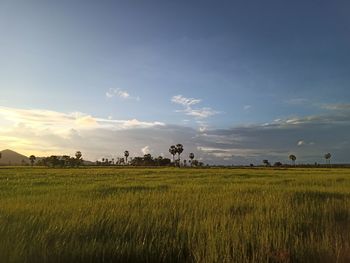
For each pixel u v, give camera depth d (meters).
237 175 46.06
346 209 13.35
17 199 16.08
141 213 11.79
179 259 7.71
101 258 7.57
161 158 161.88
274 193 18.33
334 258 7.66
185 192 19.73
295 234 9.50
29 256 7.34
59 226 9.56
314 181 31.14
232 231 9.15
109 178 37.88
